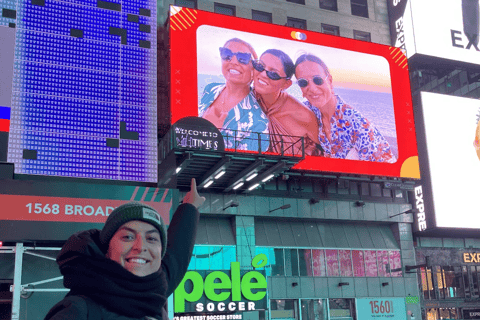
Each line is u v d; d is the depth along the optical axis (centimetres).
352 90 3547
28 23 2648
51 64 2639
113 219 198
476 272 3875
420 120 3822
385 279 3559
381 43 4066
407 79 3744
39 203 2255
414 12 4000
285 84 3362
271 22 3716
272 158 2878
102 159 2591
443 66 4150
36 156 2467
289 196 3456
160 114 3162
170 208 2456
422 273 3716
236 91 3216
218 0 3600
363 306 3438
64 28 2723
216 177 2962
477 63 4150
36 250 2442
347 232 3612
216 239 3212
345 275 3469
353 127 3466
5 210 2197
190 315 2958
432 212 3619
